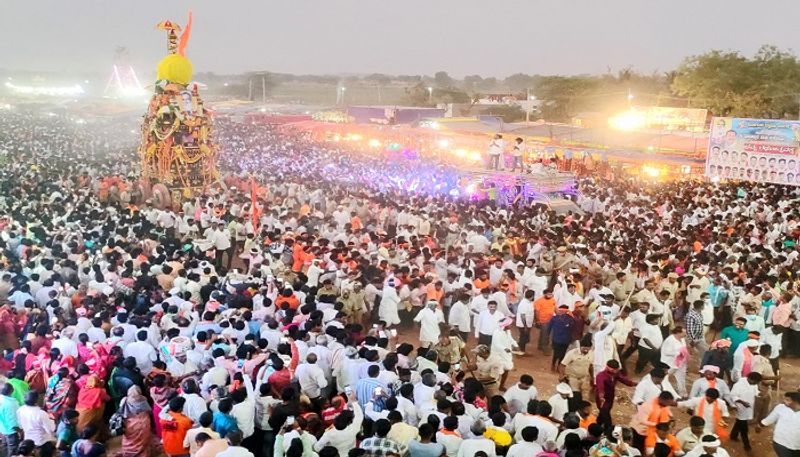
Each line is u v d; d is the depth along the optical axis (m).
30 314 12.64
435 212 22.66
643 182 33.97
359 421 8.88
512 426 8.91
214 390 9.61
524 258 18.23
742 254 17.41
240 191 28.33
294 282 15.00
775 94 51.44
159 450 10.02
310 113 73.44
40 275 14.53
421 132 44.28
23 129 57.56
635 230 21.12
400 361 10.62
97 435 9.75
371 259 17.41
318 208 25.94
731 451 11.12
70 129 60.44
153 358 10.99
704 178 34.97
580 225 21.89
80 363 10.52
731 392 10.72
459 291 14.69
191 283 14.08
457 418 8.48
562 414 9.38
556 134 41.94
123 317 11.60
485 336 13.22
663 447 8.35
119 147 47.53
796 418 9.29
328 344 11.09
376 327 12.37
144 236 18.56
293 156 41.31
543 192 27.84
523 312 14.33
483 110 73.25
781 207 25.61
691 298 15.36
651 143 37.56
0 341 12.57
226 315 12.10
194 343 11.08
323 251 16.78
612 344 11.73
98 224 19.17
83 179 29.25
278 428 8.91
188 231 21.53
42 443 9.21
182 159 28.41
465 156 39.12
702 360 12.39
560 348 13.76
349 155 41.62
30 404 9.26
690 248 19.11
